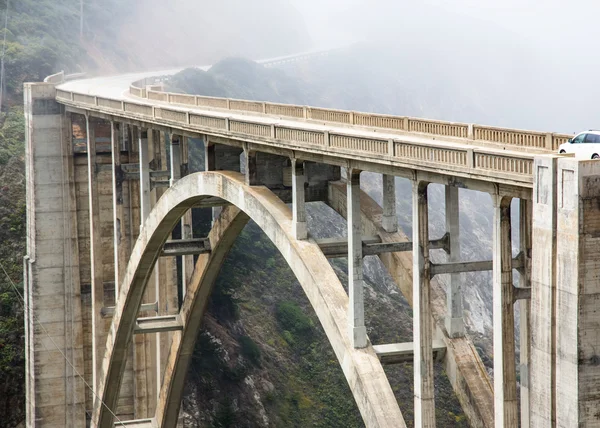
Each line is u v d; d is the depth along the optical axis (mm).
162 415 46375
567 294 16016
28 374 53844
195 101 41031
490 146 22250
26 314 54094
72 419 53344
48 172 52125
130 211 47844
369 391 22125
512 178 17750
